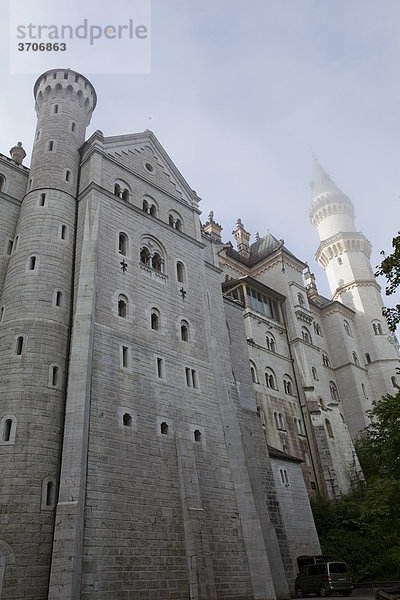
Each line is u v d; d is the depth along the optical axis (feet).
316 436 186.39
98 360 97.96
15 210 122.52
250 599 99.30
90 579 76.13
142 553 85.15
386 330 263.49
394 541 115.55
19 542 76.33
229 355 137.08
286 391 195.31
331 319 254.88
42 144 130.11
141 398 102.12
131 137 143.43
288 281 225.15
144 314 114.73
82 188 125.18
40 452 85.20
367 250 295.89
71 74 144.77
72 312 105.19
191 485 99.30
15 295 101.86
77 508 77.61
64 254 111.34
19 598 72.84
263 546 104.06
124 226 123.03
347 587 110.22
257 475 118.62
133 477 91.35
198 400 115.75
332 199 314.55
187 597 87.97
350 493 175.83
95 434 89.40
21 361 93.04
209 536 99.30
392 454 107.04
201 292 136.15
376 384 247.91
